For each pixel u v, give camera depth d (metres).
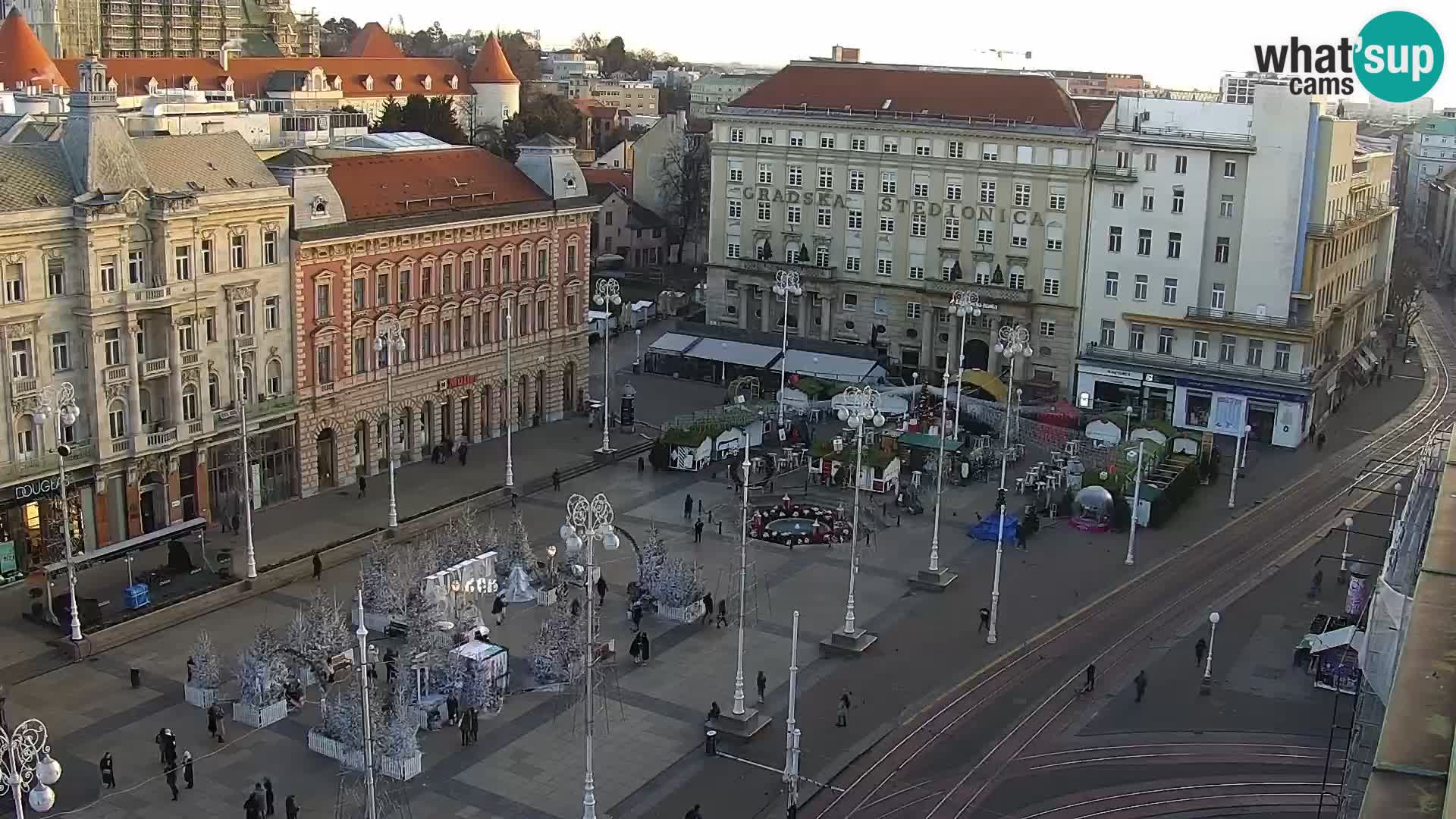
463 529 88.06
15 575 85.44
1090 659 81.00
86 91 86.94
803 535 101.06
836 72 156.25
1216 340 134.62
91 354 87.31
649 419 134.38
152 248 90.50
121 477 90.75
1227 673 79.12
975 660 80.56
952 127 143.88
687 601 85.00
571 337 132.62
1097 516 106.56
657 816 61.97
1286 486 118.69
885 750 69.06
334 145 126.81
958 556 99.06
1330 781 65.75
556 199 127.75
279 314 101.56
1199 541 103.75
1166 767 67.38
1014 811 63.06
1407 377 165.88
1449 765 25.80
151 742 66.94
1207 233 133.25
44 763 42.84
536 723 70.88
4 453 83.81
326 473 108.19
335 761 66.06
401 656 71.00
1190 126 133.12
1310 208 131.00
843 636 81.56
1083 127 139.62
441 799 62.69
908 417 132.38
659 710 72.81
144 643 78.75
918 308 149.88
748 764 67.12
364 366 109.88
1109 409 138.88
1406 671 30.17
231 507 97.81
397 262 111.19
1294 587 93.88
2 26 199.88
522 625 83.19
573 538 55.97
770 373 148.62
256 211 97.94
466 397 121.31
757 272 157.50
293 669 72.19
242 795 62.22
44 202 84.25
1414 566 60.16
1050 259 142.12
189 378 94.50
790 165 154.50
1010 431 125.75
